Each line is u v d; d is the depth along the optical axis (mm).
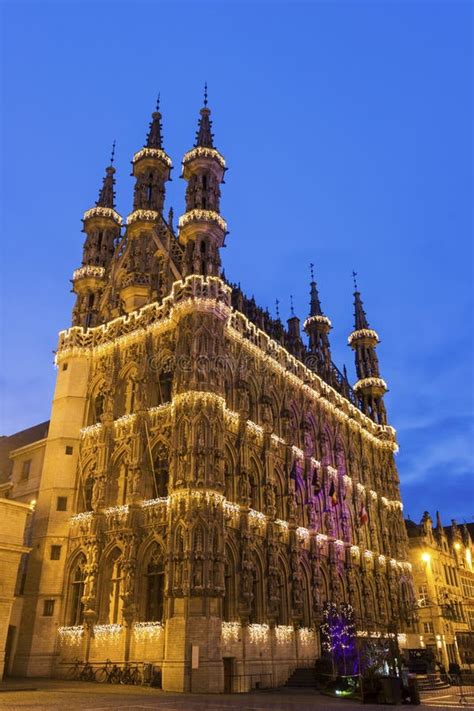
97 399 48562
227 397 44906
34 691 28891
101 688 31703
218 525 36688
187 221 47312
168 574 35375
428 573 78625
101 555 40406
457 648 78250
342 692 33625
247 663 37625
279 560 44781
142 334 47031
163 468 41094
